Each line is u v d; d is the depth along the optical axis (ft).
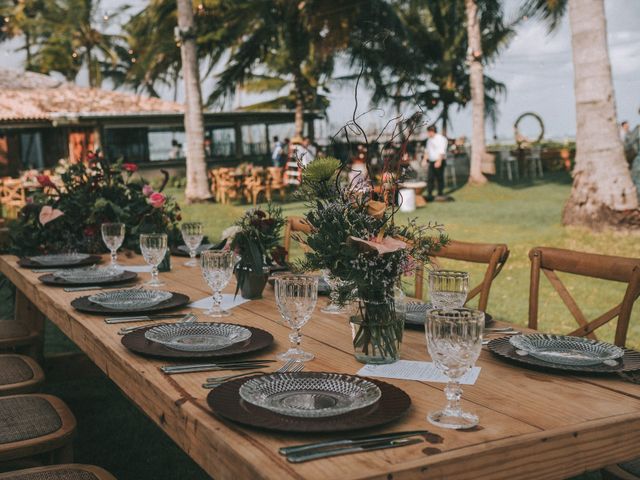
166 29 75.25
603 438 4.92
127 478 10.77
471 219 42.16
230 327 7.34
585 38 34.65
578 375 6.13
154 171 80.28
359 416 4.88
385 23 63.93
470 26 66.90
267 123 93.50
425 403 5.39
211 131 86.89
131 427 12.82
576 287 23.66
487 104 100.01
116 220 14.67
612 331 18.13
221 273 8.41
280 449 4.36
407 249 6.45
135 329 7.55
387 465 4.18
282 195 56.80
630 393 5.64
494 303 21.44
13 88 85.87
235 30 70.69
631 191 34.71
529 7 49.08
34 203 14.32
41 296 10.05
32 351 12.91
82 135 76.02
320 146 73.97
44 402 8.62
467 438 4.62
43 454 8.25
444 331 4.81
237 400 5.19
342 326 8.13
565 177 72.90
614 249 30.37
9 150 77.71
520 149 76.79
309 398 5.35
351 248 6.23
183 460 11.44
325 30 64.49
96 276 10.69
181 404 5.29
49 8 131.64
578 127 35.53
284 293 6.56
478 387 5.81
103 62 142.31
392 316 6.53
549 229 36.58
